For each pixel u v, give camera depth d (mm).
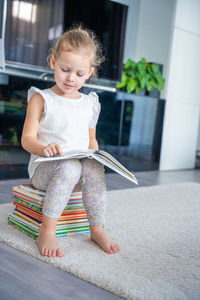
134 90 3551
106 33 3346
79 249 1265
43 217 1257
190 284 1047
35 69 2941
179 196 2426
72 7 3115
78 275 1063
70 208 1389
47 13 2971
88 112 1414
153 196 2354
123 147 3318
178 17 3602
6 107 2652
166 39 3646
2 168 2693
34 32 2914
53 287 990
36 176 1355
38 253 1195
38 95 1328
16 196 1448
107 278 1039
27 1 2842
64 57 1243
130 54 3973
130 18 3910
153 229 1590
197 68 3910
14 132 2738
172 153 3826
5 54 2775
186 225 1704
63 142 1330
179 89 3754
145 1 3855
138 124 3385
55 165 1269
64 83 1274
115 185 2691
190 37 3766
